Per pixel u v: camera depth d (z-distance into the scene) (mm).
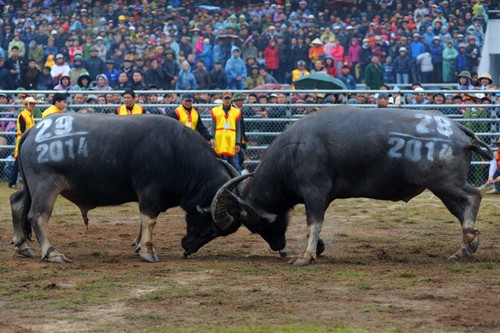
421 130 27562
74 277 25562
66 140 28250
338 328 19547
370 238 33906
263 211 28875
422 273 25984
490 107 52938
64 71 66500
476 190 28000
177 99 54562
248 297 22719
